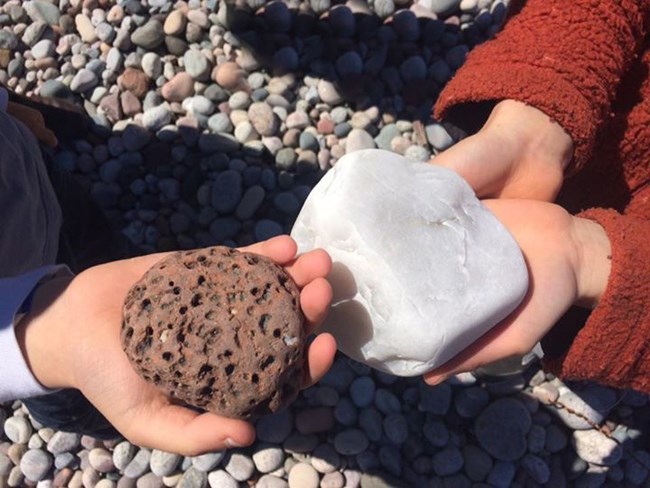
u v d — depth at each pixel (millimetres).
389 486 596
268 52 742
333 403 620
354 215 340
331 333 372
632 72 480
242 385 312
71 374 342
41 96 708
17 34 774
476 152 395
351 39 762
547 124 409
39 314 347
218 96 735
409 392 629
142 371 317
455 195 360
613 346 386
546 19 424
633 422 629
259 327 316
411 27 763
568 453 618
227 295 322
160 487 604
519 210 392
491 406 614
